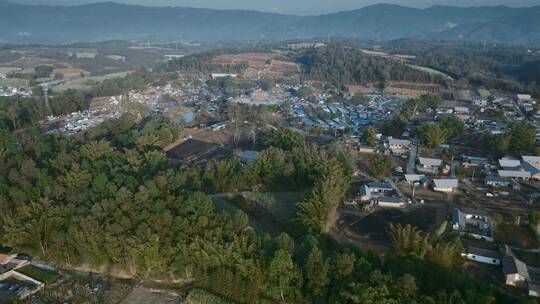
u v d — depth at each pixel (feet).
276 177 438.40
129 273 307.17
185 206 327.26
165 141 611.88
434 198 414.82
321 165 424.87
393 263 273.13
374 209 390.21
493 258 299.38
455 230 345.92
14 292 286.66
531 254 313.94
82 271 311.47
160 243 298.97
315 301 254.88
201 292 277.44
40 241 320.50
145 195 330.34
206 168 463.83
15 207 356.59
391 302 226.17
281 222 375.45
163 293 284.82
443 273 262.06
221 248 281.54
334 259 267.80
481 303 230.27
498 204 400.26
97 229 303.48
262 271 271.28
